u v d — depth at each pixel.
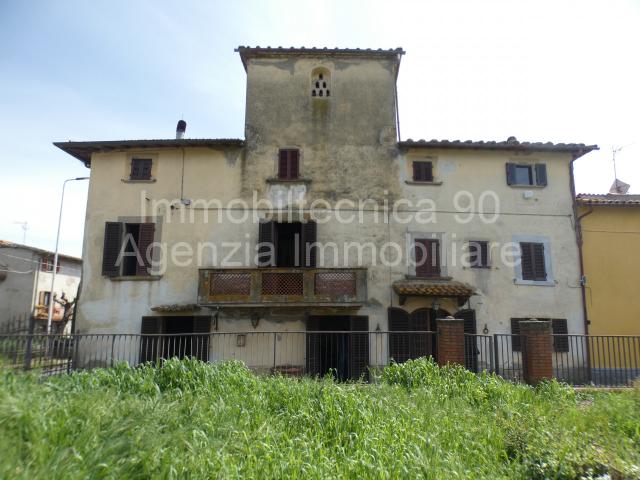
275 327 14.34
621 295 15.25
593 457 4.78
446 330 10.68
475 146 15.51
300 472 4.35
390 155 15.81
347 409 6.12
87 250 14.93
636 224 15.79
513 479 4.62
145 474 3.83
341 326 14.98
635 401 7.46
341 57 16.59
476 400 7.71
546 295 15.05
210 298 13.80
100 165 15.54
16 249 26.88
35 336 9.75
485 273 15.09
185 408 5.82
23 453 3.71
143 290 14.64
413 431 5.57
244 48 16.22
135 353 14.17
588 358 13.73
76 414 4.72
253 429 5.51
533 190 15.80
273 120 15.99
